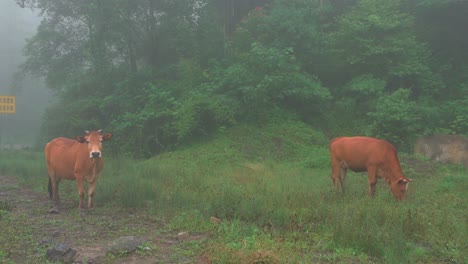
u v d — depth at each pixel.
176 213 7.43
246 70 17.02
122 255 5.27
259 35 19.94
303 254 5.27
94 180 8.16
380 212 6.69
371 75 17.67
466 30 20.27
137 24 21.73
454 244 5.65
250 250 5.21
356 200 7.84
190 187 9.60
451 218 6.87
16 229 6.46
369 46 17.53
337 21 20.20
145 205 8.25
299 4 20.06
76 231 6.50
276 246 5.41
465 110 16.17
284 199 7.89
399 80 18.36
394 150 8.35
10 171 13.28
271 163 13.45
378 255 5.31
